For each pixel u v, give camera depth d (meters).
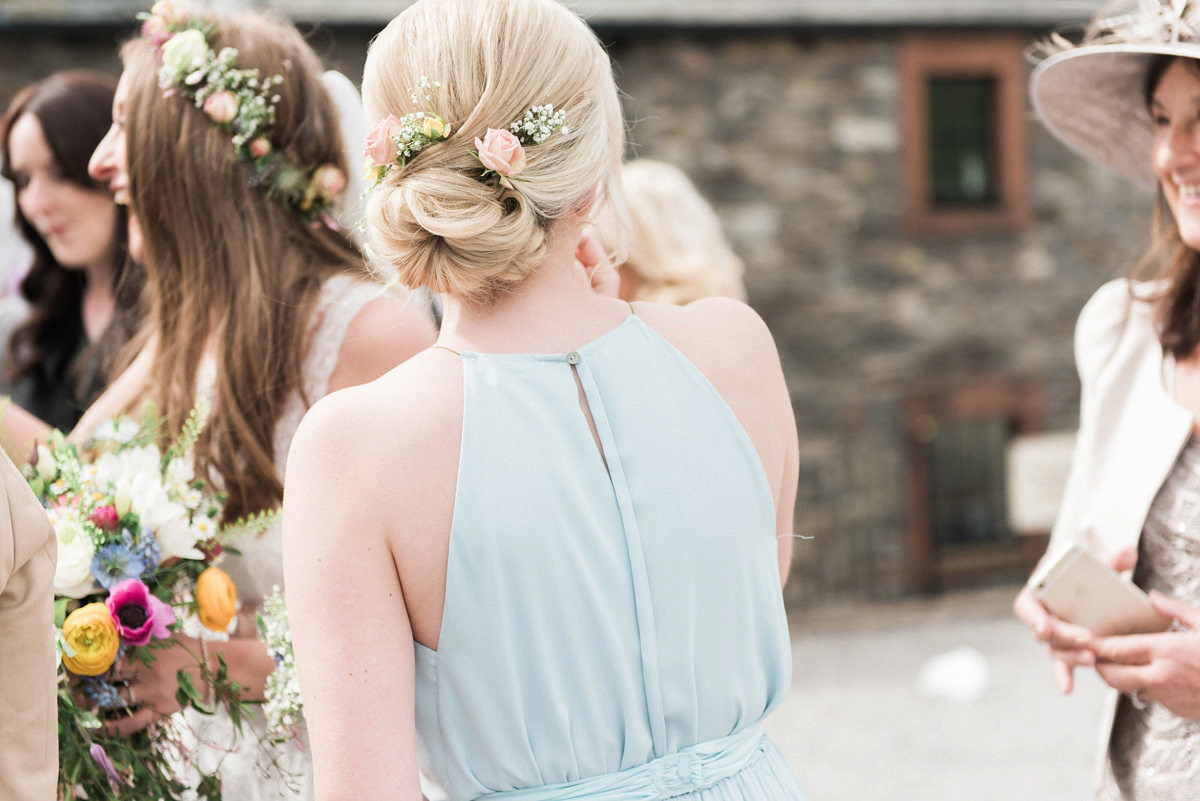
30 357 2.98
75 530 1.62
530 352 1.24
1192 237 1.96
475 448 1.18
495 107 1.20
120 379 2.08
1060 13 10.79
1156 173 2.15
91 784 1.65
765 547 1.31
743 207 10.64
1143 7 1.99
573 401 1.23
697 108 10.50
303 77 1.98
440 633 1.18
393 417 1.18
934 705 7.54
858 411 10.95
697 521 1.25
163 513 1.69
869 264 10.92
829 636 9.76
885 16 10.48
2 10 8.66
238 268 1.90
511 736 1.20
